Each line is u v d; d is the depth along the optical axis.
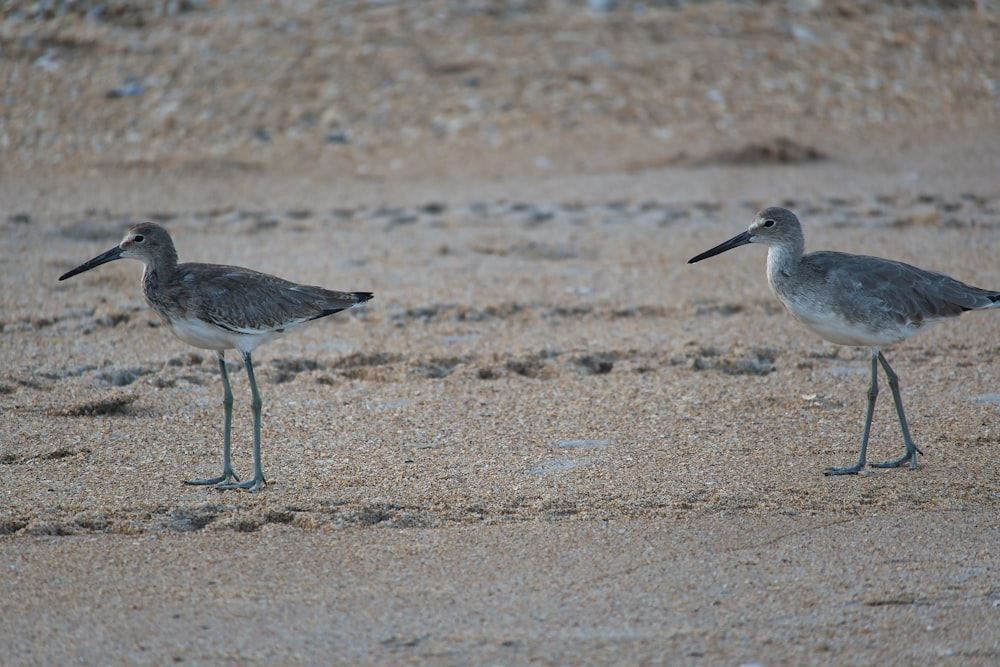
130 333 13.98
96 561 8.53
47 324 14.19
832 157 22.48
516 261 17.20
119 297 15.30
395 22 26.89
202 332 10.22
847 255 10.62
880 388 12.30
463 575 8.31
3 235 17.94
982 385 12.30
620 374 12.83
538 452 10.67
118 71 24.86
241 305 10.13
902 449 10.71
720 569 8.38
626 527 9.08
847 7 28.38
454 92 24.58
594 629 7.58
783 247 10.79
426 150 22.77
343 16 26.95
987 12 28.58
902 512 9.34
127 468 10.27
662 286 16.02
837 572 8.33
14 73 24.80
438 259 17.23
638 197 20.27
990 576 8.23
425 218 19.36
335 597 8.02
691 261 11.04
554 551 8.68
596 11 27.73
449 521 9.23
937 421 11.34
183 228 18.55
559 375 12.88
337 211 19.67
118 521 9.16
